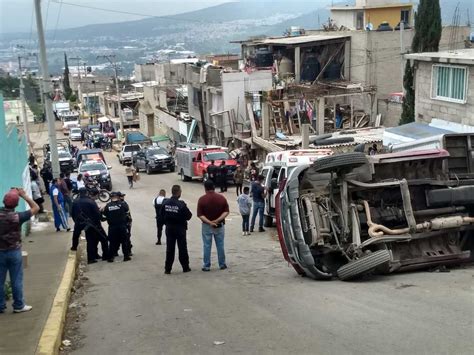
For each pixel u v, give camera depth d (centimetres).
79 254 1609
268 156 2241
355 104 4453
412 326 709
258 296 983
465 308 777
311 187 1166
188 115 6297
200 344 718
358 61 4609
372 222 1105
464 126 2345
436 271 1120
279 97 4150
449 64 2428
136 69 11550
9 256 853
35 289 1061
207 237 1329
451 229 1131
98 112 11394
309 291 995
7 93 7006
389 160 1124
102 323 883
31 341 729
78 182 2889
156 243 1898
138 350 719
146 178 4553
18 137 2288
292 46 4750
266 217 2211
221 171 3494
